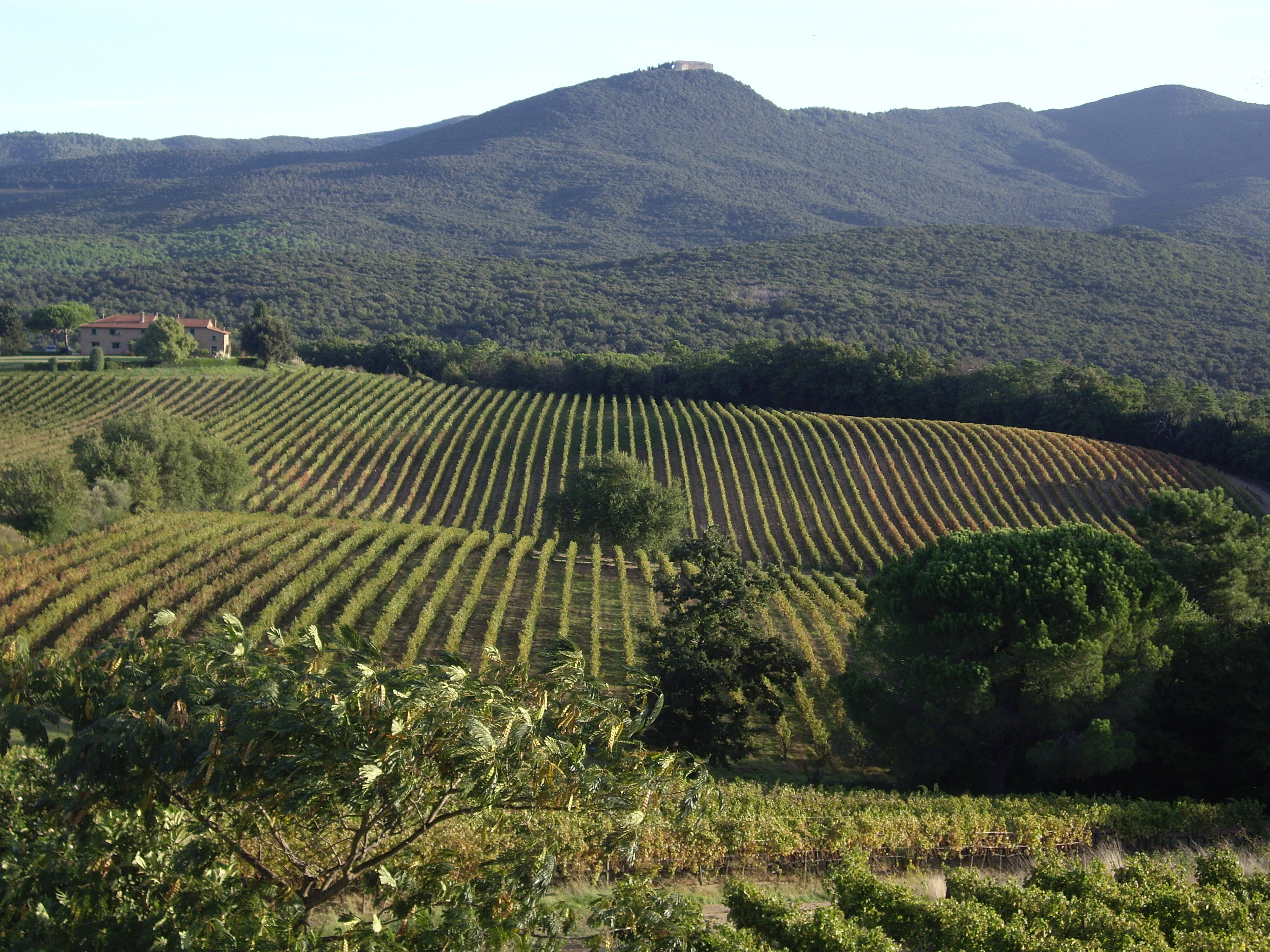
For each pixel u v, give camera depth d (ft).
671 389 320.50
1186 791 76.07
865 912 42.70
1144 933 40.78
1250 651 78.28
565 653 30.30
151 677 28.27
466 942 27.53
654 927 29.73
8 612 104.06
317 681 27.17
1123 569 78.18
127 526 138.82
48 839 28.78
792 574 169.68
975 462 234.38
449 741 27.61
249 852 33.22
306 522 158.81
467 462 246.88
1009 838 59.21
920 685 76.79
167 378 280.92
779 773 87.51
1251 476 227.40
